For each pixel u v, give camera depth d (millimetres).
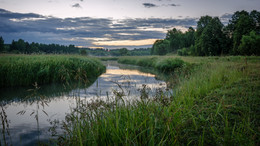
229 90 5102
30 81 8953
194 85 5875
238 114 3305
